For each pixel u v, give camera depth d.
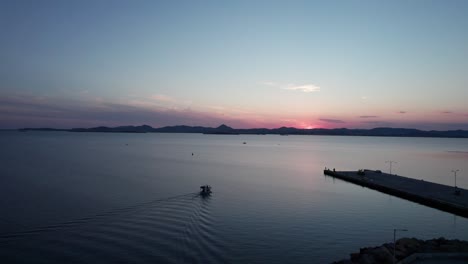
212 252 49.56
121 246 50.12
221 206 74.88
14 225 57.97
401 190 92.19
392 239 57.66
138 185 95.69
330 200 85.62
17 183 94.62
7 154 184.75
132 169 131.25
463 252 43.12
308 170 146.38
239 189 95.62
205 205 74.69
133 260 45.62
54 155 183.25
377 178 116.38
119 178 107.56
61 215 63.88
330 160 199.25
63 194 81.44
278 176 125.12
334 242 55.66
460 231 62.75
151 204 73.31
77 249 48.75
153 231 56.56
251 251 50.78
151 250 49.06
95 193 83.31
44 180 100.25
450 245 46.94
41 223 59.19
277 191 95.12
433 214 73.44
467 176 134.38
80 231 55.72
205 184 101.06
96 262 44.69
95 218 62.50
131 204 72.81
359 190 100.38
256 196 87.19
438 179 126.69
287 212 72.38
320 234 59.19
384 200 86.69
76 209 68.06
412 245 46.75
